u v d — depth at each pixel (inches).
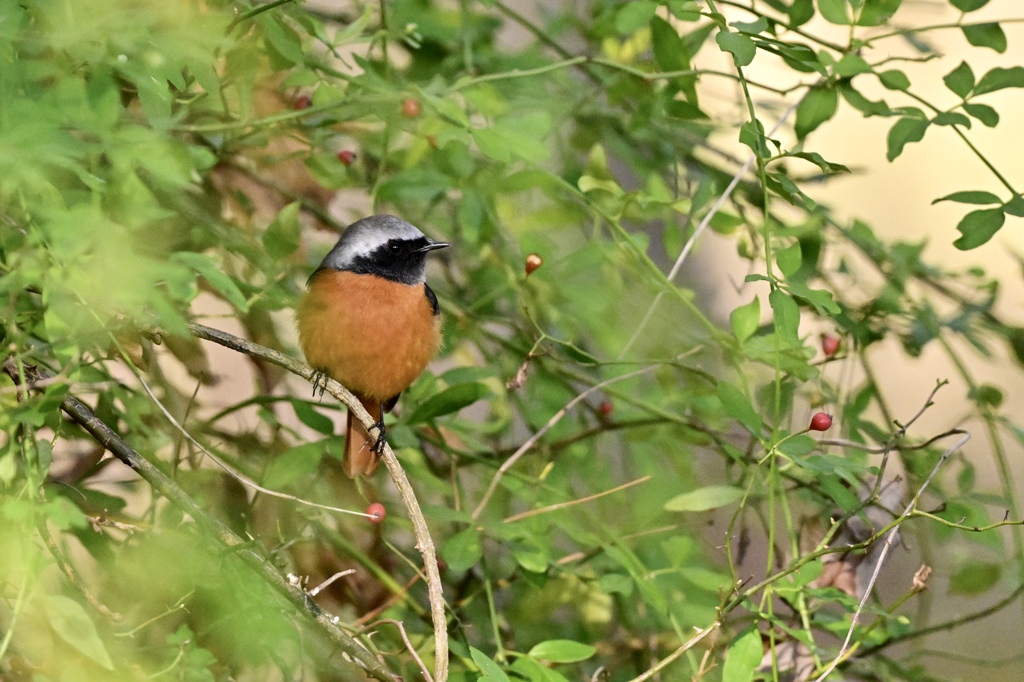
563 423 423.5
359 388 357.4
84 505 301.3
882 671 382.9
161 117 246.8
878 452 325.7
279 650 327.0
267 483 323.3
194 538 295.7
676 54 369.1
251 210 381.4
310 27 331.9
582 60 359.3
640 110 422.0
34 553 223.0
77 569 298.7
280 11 320.8
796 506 387.5
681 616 366.3
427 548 269.6
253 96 376.2
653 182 399.2
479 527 328.2
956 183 672.4
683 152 474.6
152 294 205.8
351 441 341.1
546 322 435.2
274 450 360.5
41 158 204.4
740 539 369.1
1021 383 621.6
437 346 373.7
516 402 427.8
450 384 385.1
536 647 279.7
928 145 676.1
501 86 440.5
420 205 454.3
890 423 391.2
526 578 347.9
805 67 328.2
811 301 286.2
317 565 358.9
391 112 358.3
